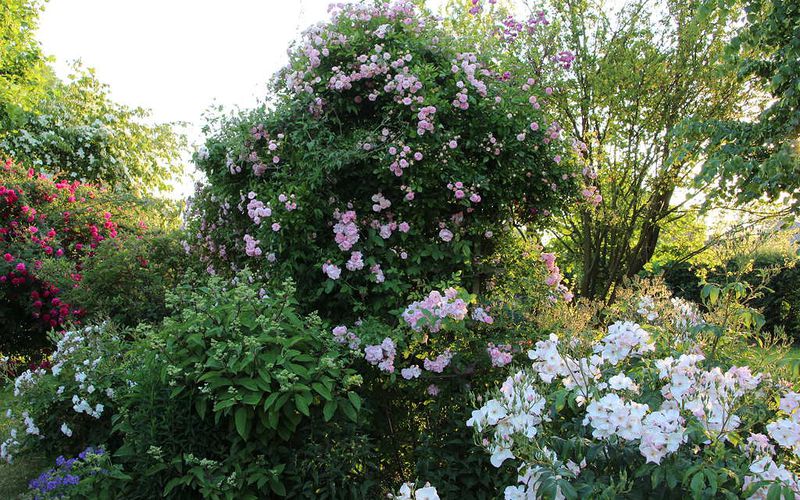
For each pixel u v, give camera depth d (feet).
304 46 13.38
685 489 5.90
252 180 12.99
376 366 11.03
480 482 10.02
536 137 13.28
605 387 7.13
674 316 9.53
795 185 15.66
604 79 22.85
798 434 6.08
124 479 9.07
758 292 9.06
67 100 39.09
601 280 25.53
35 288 22.58
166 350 9.04
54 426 11.73
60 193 26.35
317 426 9.12
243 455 8.64
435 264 12.40
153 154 42.52
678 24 22.67
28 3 34.71
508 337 10.92
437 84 13.01
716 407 6.33
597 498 5.80
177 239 19.98
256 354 8.78
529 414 6.88
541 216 14.46
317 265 11.60
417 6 14.74
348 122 13.24
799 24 15.33
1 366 16.75
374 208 12.16
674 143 22.21
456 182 12.02
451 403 10.68
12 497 11.00
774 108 16.20
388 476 11.33
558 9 23.70
